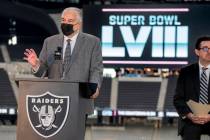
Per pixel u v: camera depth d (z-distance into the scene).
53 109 3.25
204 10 24.22
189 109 4.63
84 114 3.46
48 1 27.50
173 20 24.44
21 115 3.27
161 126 23.83
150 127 23.34
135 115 25.02
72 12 3.84
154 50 24.64
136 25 24.67
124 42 24.77
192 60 24.31
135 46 24.75
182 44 24.42
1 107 25.06
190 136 4.66
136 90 27.25
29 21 28.02
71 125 3.24
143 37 24.67
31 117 3.26
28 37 28.97
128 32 24.77
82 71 3.90
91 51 3.94
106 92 26.97
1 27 28.81
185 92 4.73
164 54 24.56
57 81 3.25
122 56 24.80
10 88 26.66
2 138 17.86
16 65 27.95
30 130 3.25
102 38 24.84
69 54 3.91
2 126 22.61
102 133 20.72
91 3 26.78
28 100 3.26
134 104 26.33
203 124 4.64
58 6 27.56
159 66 24.62
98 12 24.77
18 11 27.70
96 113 24.62
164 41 24.55
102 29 24.80
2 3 27.45
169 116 25.00
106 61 24.84
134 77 27.84
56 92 3.25
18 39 29.03
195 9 24.28
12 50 28.83
